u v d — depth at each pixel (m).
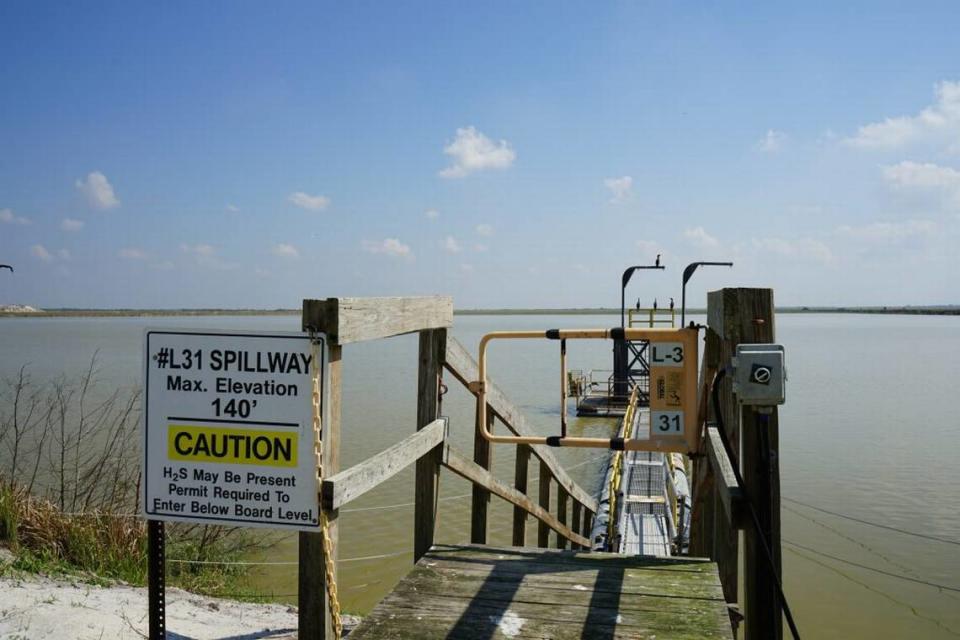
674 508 11.69
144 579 5.98
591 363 66.75
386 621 3.28
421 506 4.48
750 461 2.92
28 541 6.04
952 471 19.64
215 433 3.12
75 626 4.30
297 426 3.05
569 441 4.64
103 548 6.35
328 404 3.07
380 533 11.88
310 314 3.04
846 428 27.83
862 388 44.34
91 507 7.43
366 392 37.62
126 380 34.66
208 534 8.73
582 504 11.06
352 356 81.56
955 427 27.92
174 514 3.16
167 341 3.15
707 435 4.19
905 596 10.76
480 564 4.02
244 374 3.10
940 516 15.06
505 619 3.29
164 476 3.16
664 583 3.70
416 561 4.36
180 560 7.56
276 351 3.07
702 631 3.16
